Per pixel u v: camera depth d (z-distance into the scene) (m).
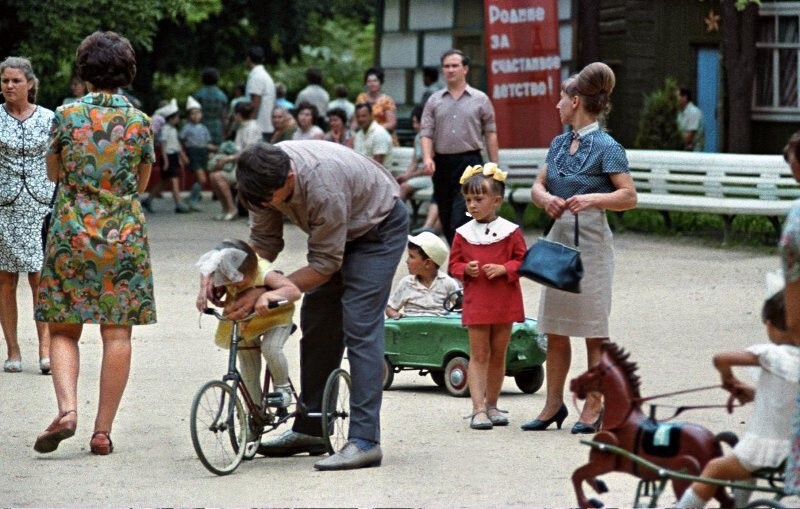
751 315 18.45
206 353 16.03
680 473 8.45
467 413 13.16
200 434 10.56
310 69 35.53
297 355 15.96
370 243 10.77
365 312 10.73
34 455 11.23
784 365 8.05
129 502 9.62
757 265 23.42
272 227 10.83
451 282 14.73
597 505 9.12
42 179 14.80
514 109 29.94
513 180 29.16
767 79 32.97
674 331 17.25
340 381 11.37
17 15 30.34
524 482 10.20
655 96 30.88
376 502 9.56
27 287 22.02
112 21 30.20
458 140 19.92
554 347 12.38
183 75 52.53
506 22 29.77
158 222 31.92
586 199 12.14
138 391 13.82
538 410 13.31
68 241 11.31
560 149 12.62
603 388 8.93
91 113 11.45
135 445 11.58
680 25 34.00
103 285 11.31
